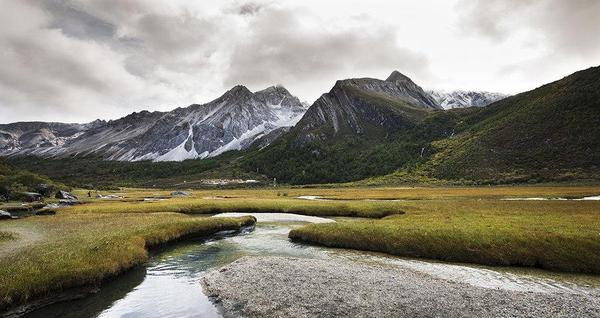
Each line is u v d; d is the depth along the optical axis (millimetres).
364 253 32031
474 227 34656
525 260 27391
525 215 44219
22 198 88625
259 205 70000
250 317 17625
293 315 17578
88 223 43562
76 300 20312
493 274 24969
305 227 40125
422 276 24141
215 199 94375
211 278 23938
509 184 125125
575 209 49031
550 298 19609
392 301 19141
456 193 94562
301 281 22766
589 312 17609
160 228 38188
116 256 25953
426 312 17656
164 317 17906
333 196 102875
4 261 23375
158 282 23516
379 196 94875
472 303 18797
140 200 96875
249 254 31922
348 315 17422
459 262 28547
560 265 26141
